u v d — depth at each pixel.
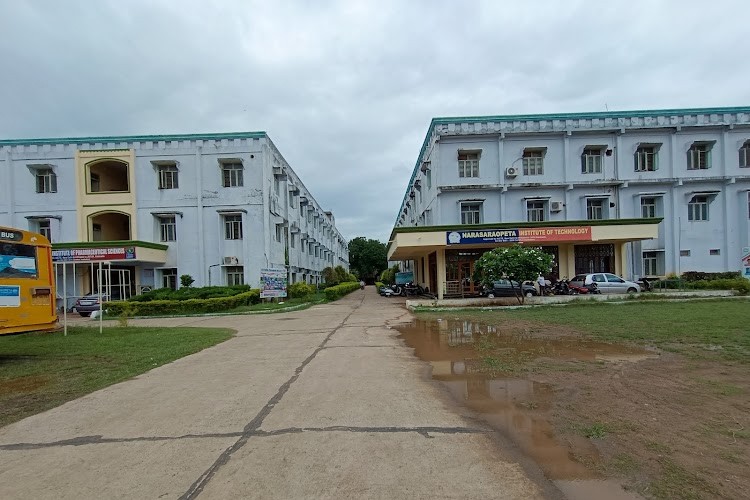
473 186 24.48
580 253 23.25
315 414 4.77
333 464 3.50
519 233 20.72
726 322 10.78
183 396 5.68
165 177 25.59
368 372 6.82
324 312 18.83
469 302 18.06
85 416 4.96
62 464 3.67
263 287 21.66
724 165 25.16
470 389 5.70
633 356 7.47
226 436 4.18
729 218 25.14
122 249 22.73
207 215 25.30
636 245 25.12
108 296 20.42
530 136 25.08
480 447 3.79
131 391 6.04
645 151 25.38
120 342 10.66
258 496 3.03
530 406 4.89
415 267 36.94
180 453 3.81
